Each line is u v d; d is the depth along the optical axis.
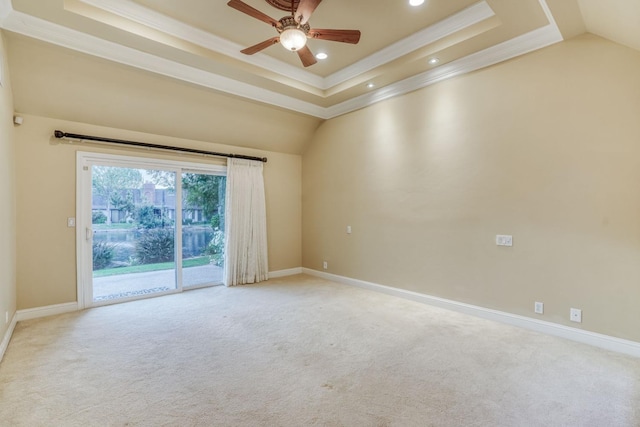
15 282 3.37
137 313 3.76
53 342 2.91
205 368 2.46
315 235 5.85
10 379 2.27
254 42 3.71
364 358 2.62
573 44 2.91
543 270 3.12
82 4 2.79
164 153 4.55
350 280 5.18
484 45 3.30
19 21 2.76
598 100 2.79
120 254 4.27
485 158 3.53
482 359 2.59
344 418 1.86
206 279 5.11
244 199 5.30
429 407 1.97
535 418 1.85
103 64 3.43
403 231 4.39
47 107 3.56
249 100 4.53
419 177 4.18
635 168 2.62
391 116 4.51
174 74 3.75
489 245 3.51
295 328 3.30
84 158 3.89
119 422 1.82
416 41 3.54
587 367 2.43
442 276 3.95
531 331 3.16
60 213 3.73
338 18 3.20
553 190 3.04
